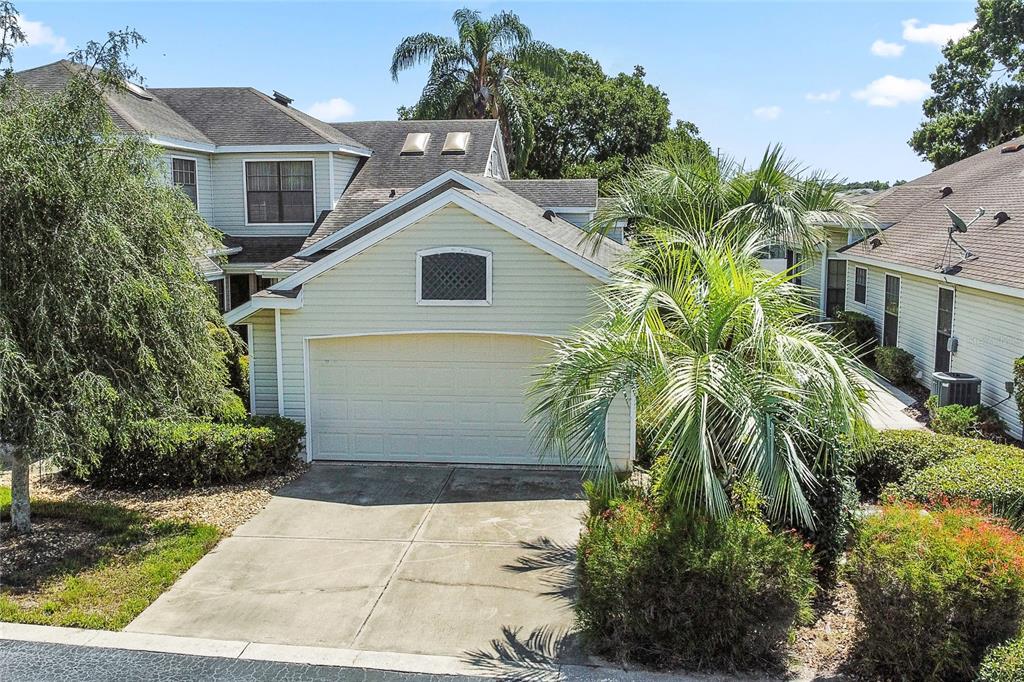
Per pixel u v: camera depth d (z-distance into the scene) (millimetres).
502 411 13000
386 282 12617
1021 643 5828
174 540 9500
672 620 6645
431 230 12406
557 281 12312
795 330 7168
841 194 11820
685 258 7770
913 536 6566
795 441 7344
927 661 6277
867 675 6523
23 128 8211
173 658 6895
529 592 8281
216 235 10602
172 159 18531
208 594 8195
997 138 36031
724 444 7008
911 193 25797
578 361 7188
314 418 13188
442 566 8953
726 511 6438
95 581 8352
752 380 6684
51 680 6508
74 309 8273
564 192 20516
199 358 9758
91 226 8250
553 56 34875
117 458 11539
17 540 9414
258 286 20062
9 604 7762
